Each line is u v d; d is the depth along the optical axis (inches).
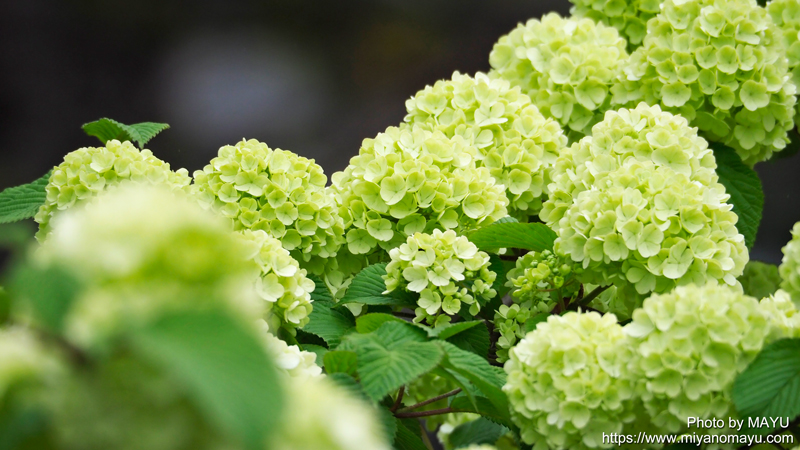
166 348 27.1
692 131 53.6
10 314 33.2
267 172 53.9
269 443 28.7
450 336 52.1
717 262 51.4
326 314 53.4
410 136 54.4
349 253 54.7
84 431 28.8
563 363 49.3
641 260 51.7
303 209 53.6
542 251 53.4
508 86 56.0
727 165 56.1
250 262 51.3
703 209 51.8
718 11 55.3
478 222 53.8
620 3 59.1
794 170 103.9
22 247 30.7
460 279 52.3
